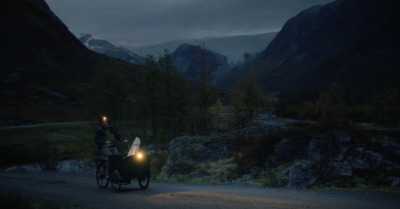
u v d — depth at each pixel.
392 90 39.91
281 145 12.41
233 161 14.10
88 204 7.21
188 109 38.12
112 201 7.53
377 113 39.12
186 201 7.21
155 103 40.94
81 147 33.59
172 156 16.11
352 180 9.62
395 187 8.77
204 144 16.28
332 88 48.00
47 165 29.91
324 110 45.72
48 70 120.00
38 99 89.44
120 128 39.88
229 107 32.91
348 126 11.93
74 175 15.99
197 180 12.70
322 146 11.35
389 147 10.45
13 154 37.16
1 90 89.88
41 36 143.62
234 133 17.14
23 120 71.75
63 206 6.70
